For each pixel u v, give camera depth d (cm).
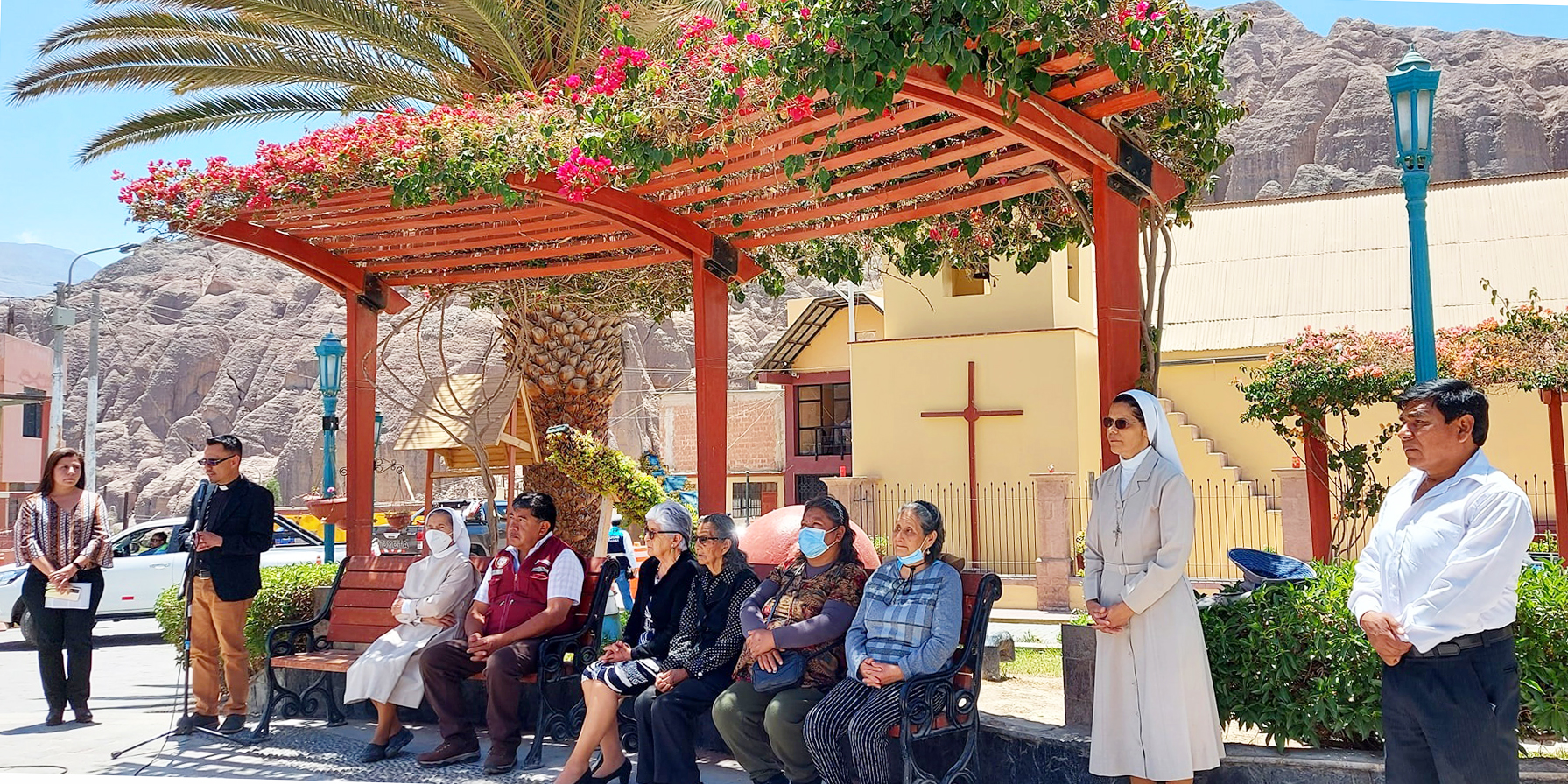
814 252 961
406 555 848
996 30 535
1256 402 1357
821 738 545
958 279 2180
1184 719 511
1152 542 521
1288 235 2258
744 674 620
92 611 865
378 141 755
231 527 798
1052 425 1933
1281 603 563
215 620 800
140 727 838
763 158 724
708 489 872
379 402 5900
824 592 609
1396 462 1841
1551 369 1309
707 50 653
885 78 550
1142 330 684
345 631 841
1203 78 637
